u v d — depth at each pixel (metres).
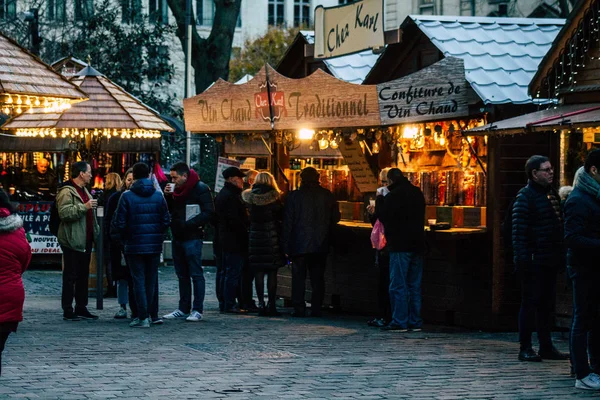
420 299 16.34
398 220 16.02
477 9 69.69
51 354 13.34
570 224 11.09
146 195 16.38
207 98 20.14
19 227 10.58
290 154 23.64
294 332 15.99
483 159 16.95
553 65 15.77
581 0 15.17
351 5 17.06
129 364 12.60
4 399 10.34
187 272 17.91
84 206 17.19
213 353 13.59
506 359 13.21
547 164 12.69
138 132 26.84
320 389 11.04
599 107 14.40
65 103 18.83
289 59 23.69
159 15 51.31
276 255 18.52
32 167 30.91
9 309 10.40
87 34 48.69
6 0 53.09
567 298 15.59
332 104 16.98
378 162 18.89
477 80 16.72
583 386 11.12
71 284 17.34
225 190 18.84
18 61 17.70
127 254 16.39
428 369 12.40
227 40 45.53
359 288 19.08
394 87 16.03
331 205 18.44
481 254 16.58
